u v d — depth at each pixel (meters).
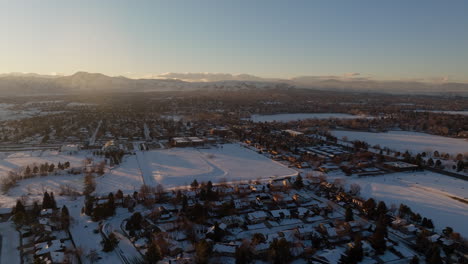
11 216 121.88
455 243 107.12
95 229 113.94
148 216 124.81
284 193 152.50
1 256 95.44
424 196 154.50
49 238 105.56
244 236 111.50
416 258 93.94
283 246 96.81
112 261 94.75
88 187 150.88
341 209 137.62
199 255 92.44
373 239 102.69
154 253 92.56
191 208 127.19
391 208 134.25
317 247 105.12
